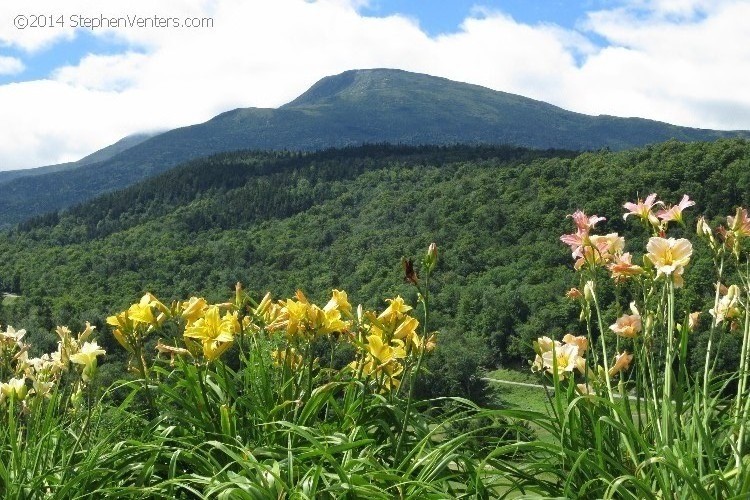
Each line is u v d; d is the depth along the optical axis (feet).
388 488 9.20
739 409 9.59
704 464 9.23
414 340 11.66
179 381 11.75
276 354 12.91
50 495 10.17
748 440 9.48
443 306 261.85
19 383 11.78
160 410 11.74
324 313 11.66
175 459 9.72
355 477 9.10
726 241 10.69
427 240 397.39
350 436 10.52
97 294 428.56
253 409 11.28
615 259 11.10
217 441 10.03
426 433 10.96
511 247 349.61
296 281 424.87
